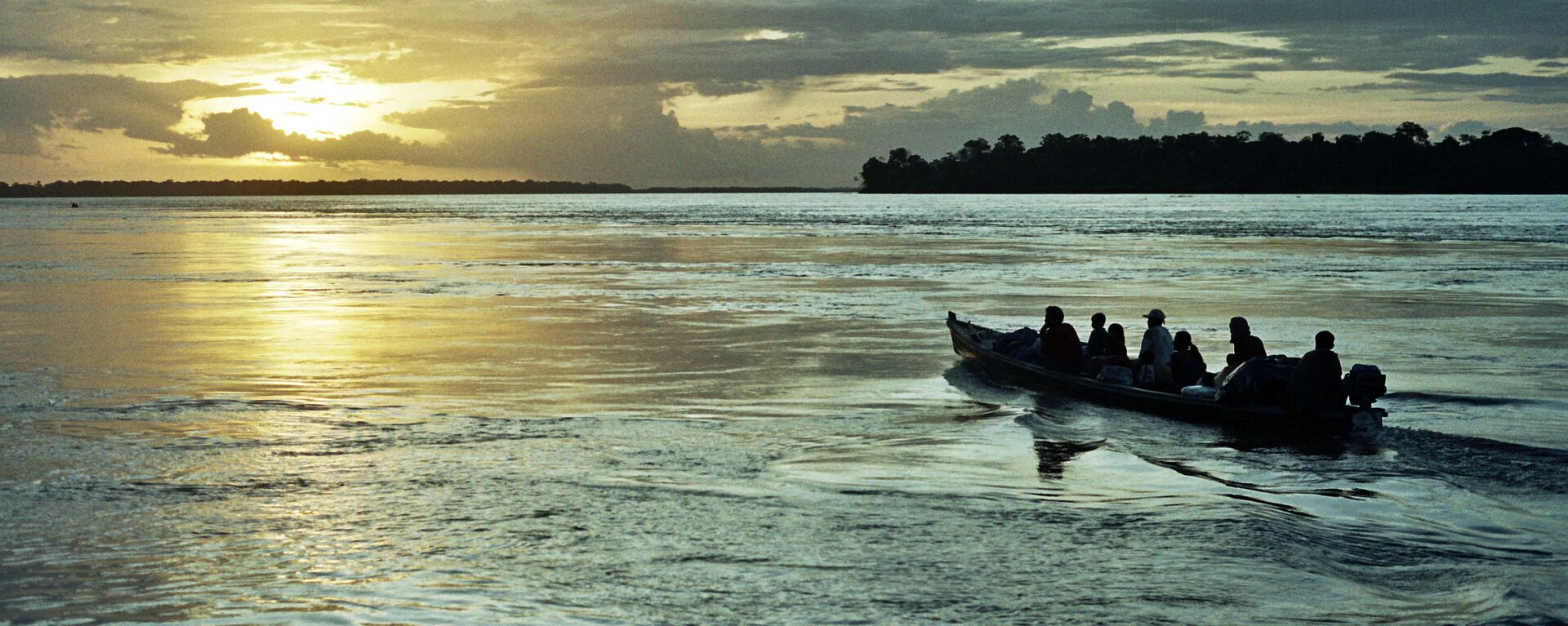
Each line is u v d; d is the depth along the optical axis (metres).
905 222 99.81
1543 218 100.00
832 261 48.22
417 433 15.04
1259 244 61.47
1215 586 9.40
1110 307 30.50
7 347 22.66
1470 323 26.70
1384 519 11.45
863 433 15.25
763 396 17.92
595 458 13.71
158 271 42.69
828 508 11.62
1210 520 11.20
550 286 36.59
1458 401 17.41
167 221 107.12
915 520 11.20
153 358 21.28
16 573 9.57
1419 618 8.76
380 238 72.25
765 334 24.97
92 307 30.03
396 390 18.20
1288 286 36.16
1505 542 10.73
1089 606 8.97
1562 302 31.25
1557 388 18.44
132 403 16.98
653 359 21.45
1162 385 17.56
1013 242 63.88
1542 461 13.80
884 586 9.36
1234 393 15.71
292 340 23.86
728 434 15.13
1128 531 10.89
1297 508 11.82
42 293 33.81
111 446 14.23
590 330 25.58
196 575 9.56
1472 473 13.23
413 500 11.81
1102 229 81.62
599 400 17.52
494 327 25.95
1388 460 13.91
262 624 8.47
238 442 14.44
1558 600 9.16
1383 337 24.39
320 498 11.89
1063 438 15.05
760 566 9.84
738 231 81.75
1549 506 11.96
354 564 9.84
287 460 13.51
